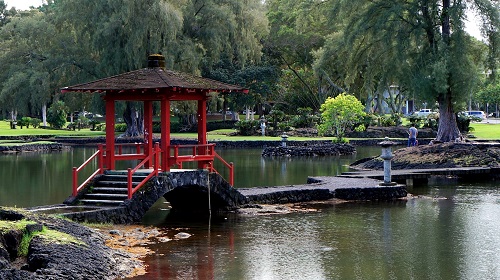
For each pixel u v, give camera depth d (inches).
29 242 572.7
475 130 2632.9
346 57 2095.2
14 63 2694.4
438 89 1649.9
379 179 1196.5
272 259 652.1
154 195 822.5
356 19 1849.2
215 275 594.2
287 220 851.4
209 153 912.9
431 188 1174.3
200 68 2827.3
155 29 2385.6
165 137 850.1
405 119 3216.0
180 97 871.1
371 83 1958.7
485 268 623.2
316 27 3228.3
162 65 917.2
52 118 3250.5
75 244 596.7
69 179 1300.4
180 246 701.9
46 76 2524.6
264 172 1450.5
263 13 2923.2
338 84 3223.4
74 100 2635.3
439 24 1743.4
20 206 946.1
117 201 805.2
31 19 2704.2
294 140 2237.9
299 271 610.5
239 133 2645.2
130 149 2132.1
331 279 586.6
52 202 989.8
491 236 759.7
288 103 3341.5
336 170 1488.7
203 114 914.7
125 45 2407.7
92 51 2632.9
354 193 1021.2
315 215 887.1
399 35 1733.5
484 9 1668.3
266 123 2696.9
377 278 590.2
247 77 3019.2
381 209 938.7
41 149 2150.6
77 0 2492.6
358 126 2411.4
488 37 1696.6
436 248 701.3
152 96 850.1
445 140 1731.1
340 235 763.4
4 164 1648.6
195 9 2662.4
